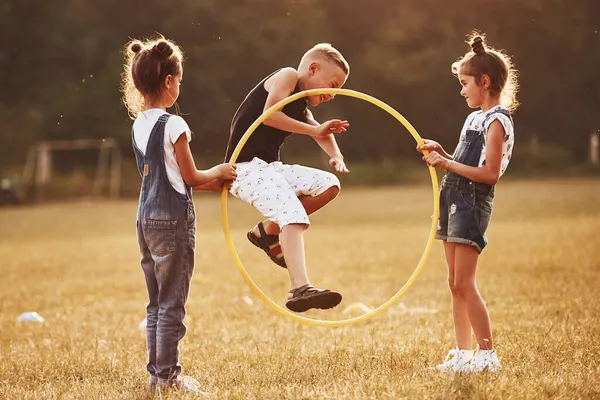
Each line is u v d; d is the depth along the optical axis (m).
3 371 5.98
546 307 7.94
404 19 50.53
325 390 4.84
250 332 7.38
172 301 4.90
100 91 48.56
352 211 26.45
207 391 4.99
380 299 9.35
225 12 48.28
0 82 48.97
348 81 50.66
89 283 11.76
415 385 4.76
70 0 49.97
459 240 5.20
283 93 5.42
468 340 5.45
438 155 5.23
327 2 50.88
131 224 24.73
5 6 48.78
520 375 5.05
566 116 51.28
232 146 5.55
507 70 5.34
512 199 27.88
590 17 50.78
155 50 4.99
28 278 12.48
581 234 15.62
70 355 6.43
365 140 51.03
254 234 5.54
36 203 39.31
